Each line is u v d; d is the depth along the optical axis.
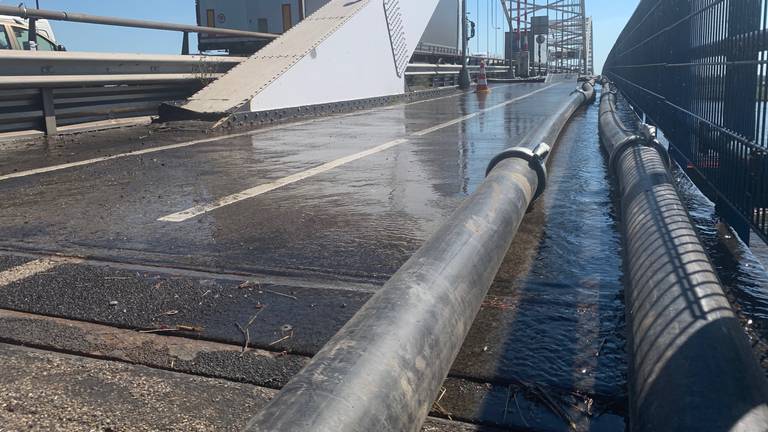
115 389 2.22
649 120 11.21
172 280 3.29
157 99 12.53
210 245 3.92
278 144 8.95
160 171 6.70
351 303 2.95
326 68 14.73
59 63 9.80
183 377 2.30
